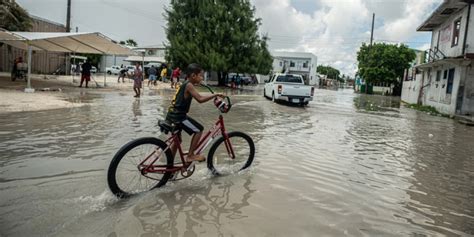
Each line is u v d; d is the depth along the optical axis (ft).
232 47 103.76
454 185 17.61
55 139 22.53
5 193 13.42
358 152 24.30
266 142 25.89
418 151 25.95
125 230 10.98
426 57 81.71
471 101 57.26
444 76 66.59
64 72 116.06
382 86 163.73
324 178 17.54
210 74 153.28
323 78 283.79
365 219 12.78
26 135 23.32
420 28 84.23
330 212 13.23
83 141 22.34
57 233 10.55
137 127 28.07
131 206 12.89
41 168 16.55
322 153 23.25
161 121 14.97
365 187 16.49
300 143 26.25
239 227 11.55
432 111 66.03
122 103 44.98
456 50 63.36
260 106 54.34
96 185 14.61
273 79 69.41
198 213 12.53
